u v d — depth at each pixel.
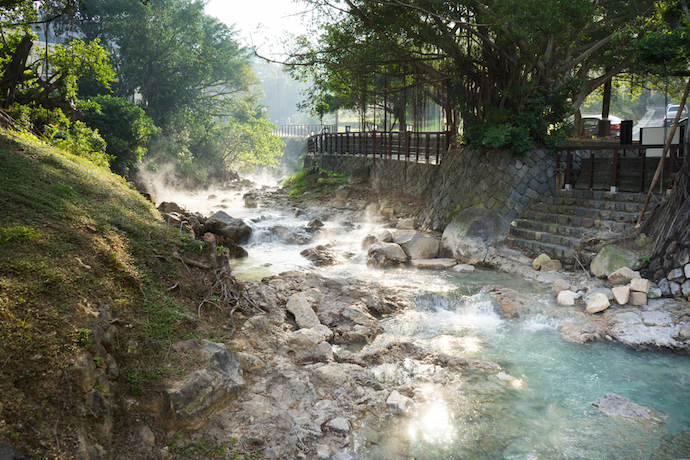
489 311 9.57
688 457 5.10
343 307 9.16
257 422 5.04
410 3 14.62
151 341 5.43
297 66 17.44
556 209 13.56
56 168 9.49
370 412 5.87
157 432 4.63
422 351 7.71
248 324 7.26
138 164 27.89
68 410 4.01
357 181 25.06
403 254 13.41
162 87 39.56
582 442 5.38
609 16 15.59
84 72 18.28
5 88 14.11
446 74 16.88
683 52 10.28
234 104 46.75
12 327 4.20
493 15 13.30
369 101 22.81
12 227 5.62
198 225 14.93
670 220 9.58
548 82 14.79
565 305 9.54
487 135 14.66
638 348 7.78
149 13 35.91
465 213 14.03
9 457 3.39
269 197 27.31
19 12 14.01
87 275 5.56
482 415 5.89
